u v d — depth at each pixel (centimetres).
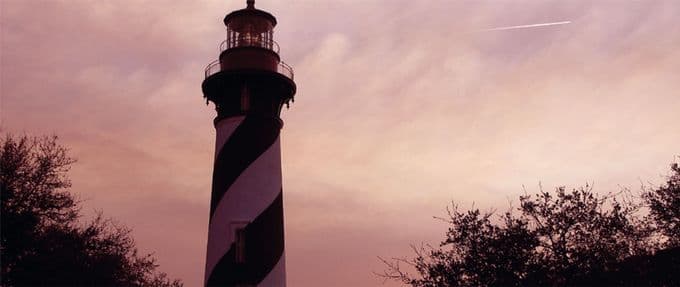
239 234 2977
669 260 1798
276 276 2983
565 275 1834
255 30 3344
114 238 3106
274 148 3172
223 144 3122
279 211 3100
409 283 1942
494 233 1934
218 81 3178
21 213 2614
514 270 1867
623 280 1791
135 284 3281
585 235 1881
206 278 3028
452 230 1958
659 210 1908
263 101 3186
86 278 2816
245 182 3034
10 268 2611
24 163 2781
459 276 1898
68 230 2892
